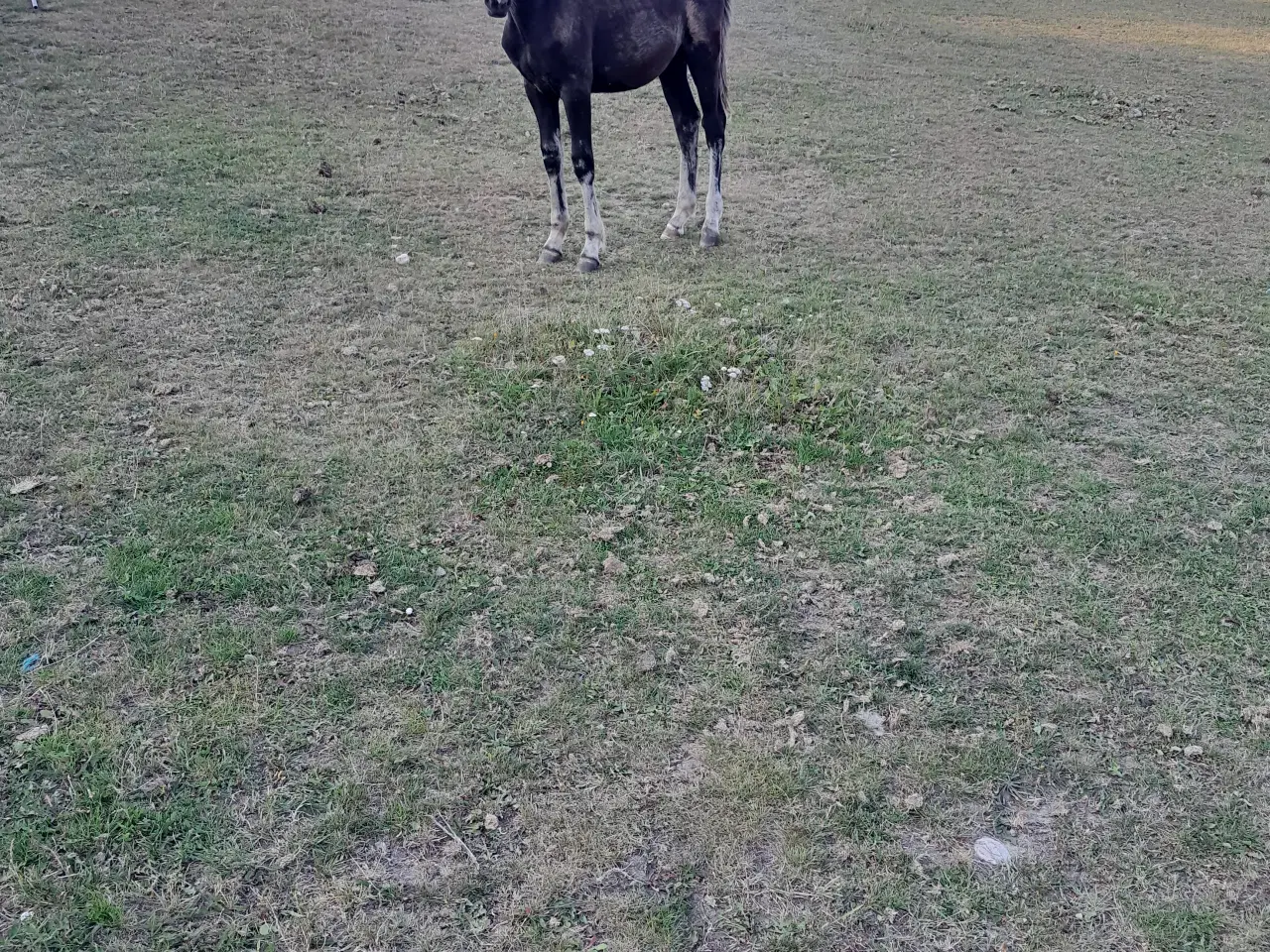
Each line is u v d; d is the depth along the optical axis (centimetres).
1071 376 597
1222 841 311
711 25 709
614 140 1018
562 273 708
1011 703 363
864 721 353
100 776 316
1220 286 741
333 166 881
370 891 287
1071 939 280
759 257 752
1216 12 1938
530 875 293
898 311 669
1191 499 484
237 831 302
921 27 1639
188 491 455
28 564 405
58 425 495
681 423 526
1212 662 384
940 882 295
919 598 413
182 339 586
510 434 513
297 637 377
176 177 823
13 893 281
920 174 965
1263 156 1073
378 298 653
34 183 781
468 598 402
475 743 337
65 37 1155
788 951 274
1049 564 436
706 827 310
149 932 273
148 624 379
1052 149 1067
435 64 1220
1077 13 1867
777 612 403
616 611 400
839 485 486
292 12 1373
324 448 492
